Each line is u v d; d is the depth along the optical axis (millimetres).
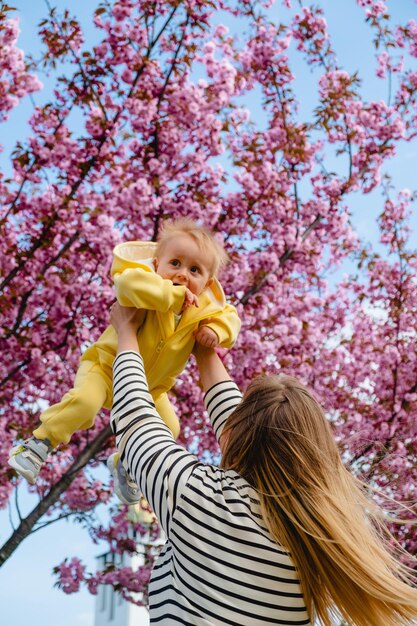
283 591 1639
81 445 9352
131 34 7965
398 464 7816
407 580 1726
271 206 8664
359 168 9406
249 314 8625
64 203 8164
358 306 10000
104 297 8242
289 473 1750
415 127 9539
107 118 8148
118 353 2117
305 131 9078
